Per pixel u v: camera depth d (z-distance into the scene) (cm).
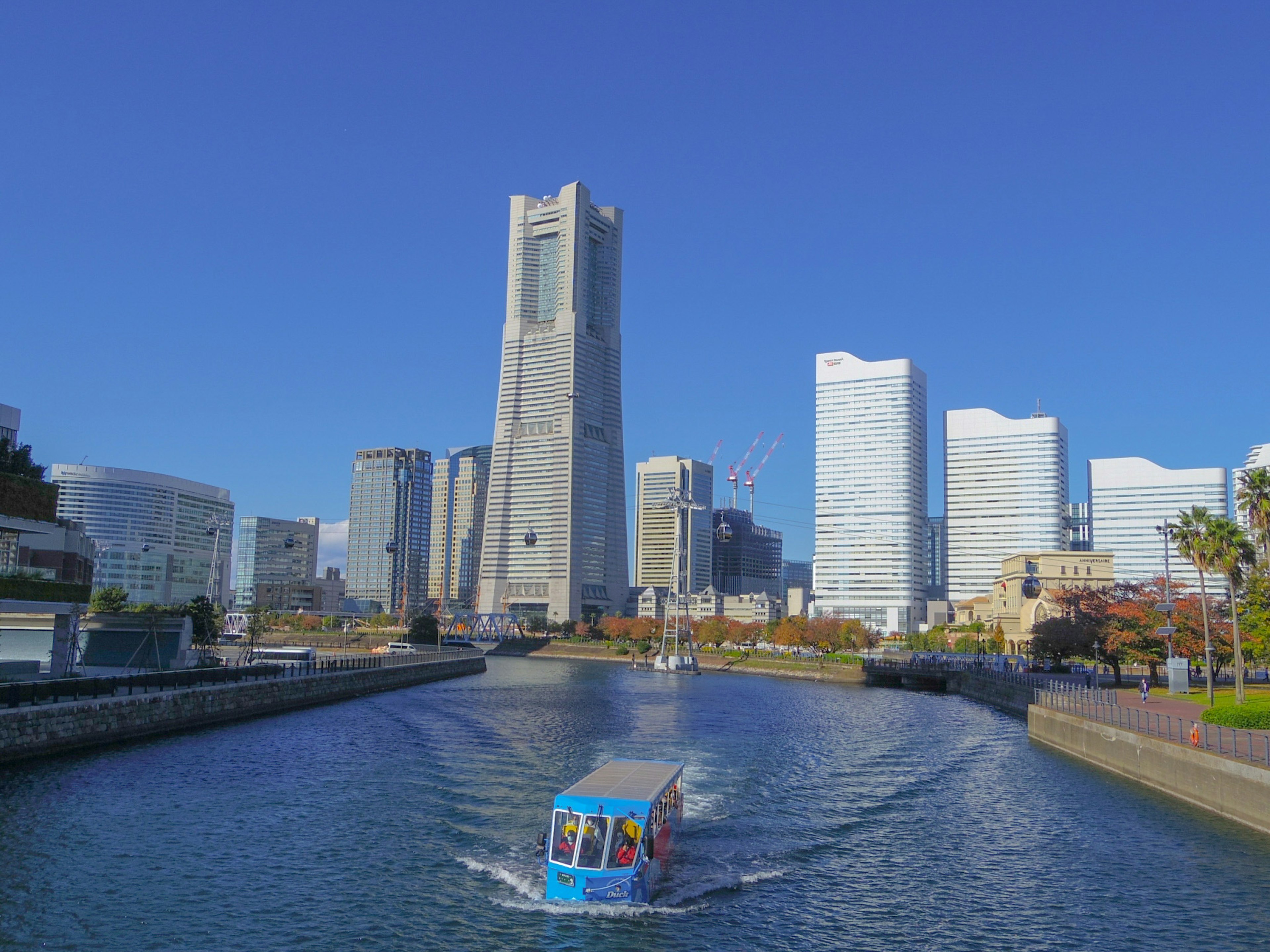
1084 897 4116
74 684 7181
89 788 5706
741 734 9325
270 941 3509
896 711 12181
